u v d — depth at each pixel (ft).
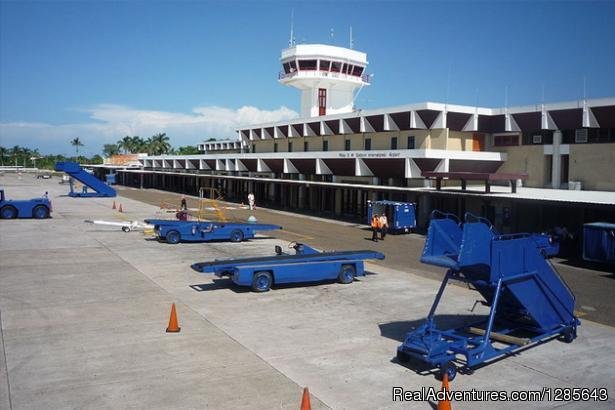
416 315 52.29
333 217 160.15
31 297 57.16
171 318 45.70
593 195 102.58
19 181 394.52
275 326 47.73
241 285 60.75
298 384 34.76
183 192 294.66
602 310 56.08
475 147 146.10
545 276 42.16
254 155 207.51
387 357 40.01
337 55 207.51
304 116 216.54
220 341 43.27
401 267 79.71
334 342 43.39
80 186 320.09
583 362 39.52
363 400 32.48
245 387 34.14
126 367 37.35
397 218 119.03
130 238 104.99
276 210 184.55
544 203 92.68
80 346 41.63
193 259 82.64
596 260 78.95
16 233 109.81
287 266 62.44
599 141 121.08
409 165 132.36
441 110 135.85
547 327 42.14
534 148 135.85
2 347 41.27
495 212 117.29
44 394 32.78
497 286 38.09
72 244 95.81
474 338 39.34
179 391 33.42
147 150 595.06
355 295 60.49
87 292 59.72
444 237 40.86
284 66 215.51
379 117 152.05
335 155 159.22
